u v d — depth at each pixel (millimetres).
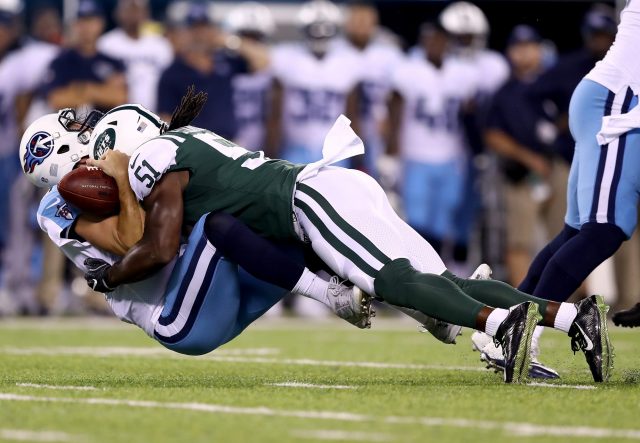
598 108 16359
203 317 15633
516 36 33906
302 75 35438
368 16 35500
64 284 36594
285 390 14852
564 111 33531
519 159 34000
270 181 15586
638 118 16031
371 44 35812
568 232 16859
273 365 19750
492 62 36094
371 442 10914
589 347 15016
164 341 15961
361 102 35531
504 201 34781
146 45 36188
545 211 34531
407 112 35438
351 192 15406
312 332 29484
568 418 12414
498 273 36250
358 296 15180
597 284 35312
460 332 16359
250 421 12133
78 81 34438
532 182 34250
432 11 38344
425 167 35562
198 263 15398
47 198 16547
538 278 17125
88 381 16312
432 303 14766
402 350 23312
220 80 34594
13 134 35531
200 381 16406
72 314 36375
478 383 15992
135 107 16469
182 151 15625
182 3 38906
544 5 38062
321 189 15414
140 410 12891
